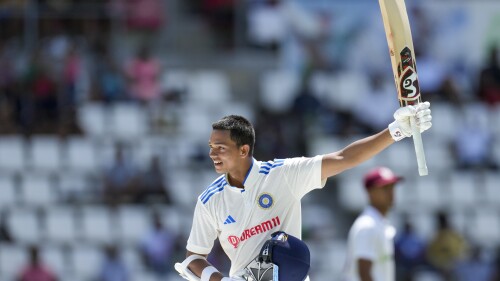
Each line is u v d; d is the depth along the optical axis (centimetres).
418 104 1727
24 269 5009
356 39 6050
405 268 5122
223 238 1891
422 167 1705
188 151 5500
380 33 6056
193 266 1925
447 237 5222
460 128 5812
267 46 6206
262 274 1836
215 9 6238
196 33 6219
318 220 5331
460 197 5619
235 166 1853
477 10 6228
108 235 5203
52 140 5475
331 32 6062
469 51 6209
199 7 6253
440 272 5172
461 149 5731
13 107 5588
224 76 6053
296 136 5641
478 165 5706
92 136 5531
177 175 5381
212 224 1900
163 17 6116
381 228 2681
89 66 5747
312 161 1827
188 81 5859
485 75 6031
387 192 2705
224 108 5775
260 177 1856
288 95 5881
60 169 5419
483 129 5806
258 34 6188
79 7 5872
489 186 5638
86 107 5612
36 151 5447
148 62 5750
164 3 6141
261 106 5909
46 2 5834
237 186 1870
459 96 5944
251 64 6162
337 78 5897
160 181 5291
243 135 1852
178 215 5212
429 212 5550
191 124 5653
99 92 5681
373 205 2714
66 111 5597
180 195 5325
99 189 5300
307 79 5881
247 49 6238
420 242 5159
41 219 5238
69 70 5684
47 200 5319
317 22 6084
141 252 5088
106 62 5772
